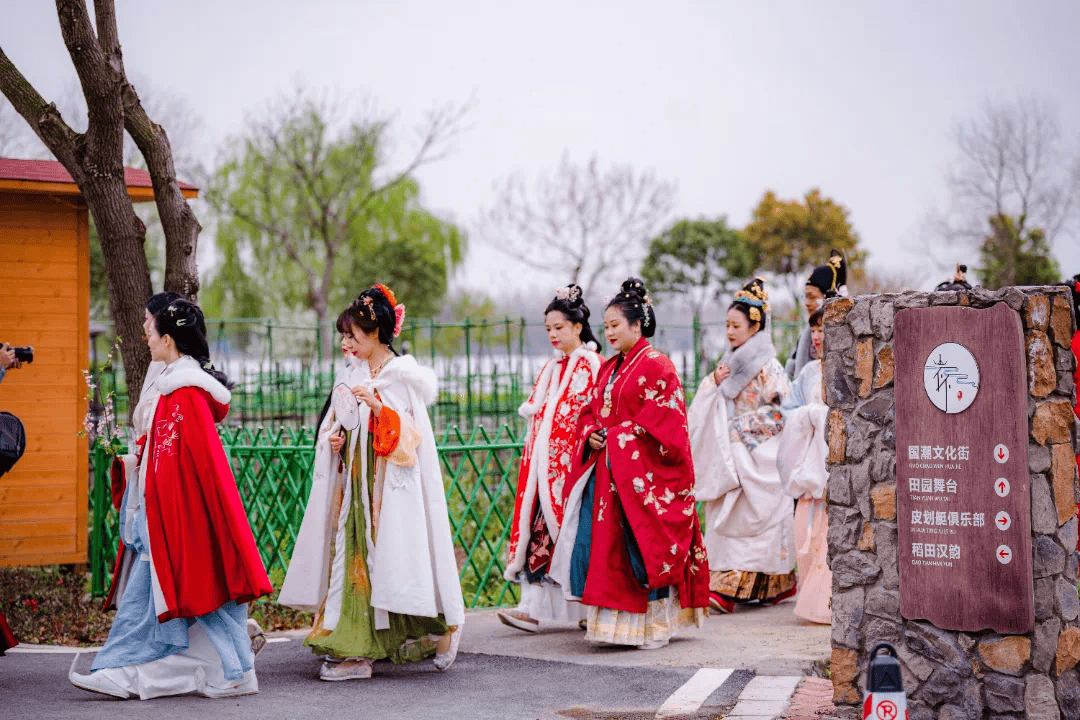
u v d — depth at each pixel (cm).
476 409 1895
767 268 3444
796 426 650
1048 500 409
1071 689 406
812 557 649
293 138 2931
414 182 3036
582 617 633
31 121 705
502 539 793
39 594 772
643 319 591
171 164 736
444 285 2941
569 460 621
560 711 464
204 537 475
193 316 504
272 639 638
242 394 1777
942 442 419
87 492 835
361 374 543
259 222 2909
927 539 421
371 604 523
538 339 2188
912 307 425
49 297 829
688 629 632
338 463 540
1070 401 409
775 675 519
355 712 461
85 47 673
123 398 1345
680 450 577
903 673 427
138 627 480
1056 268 3250
